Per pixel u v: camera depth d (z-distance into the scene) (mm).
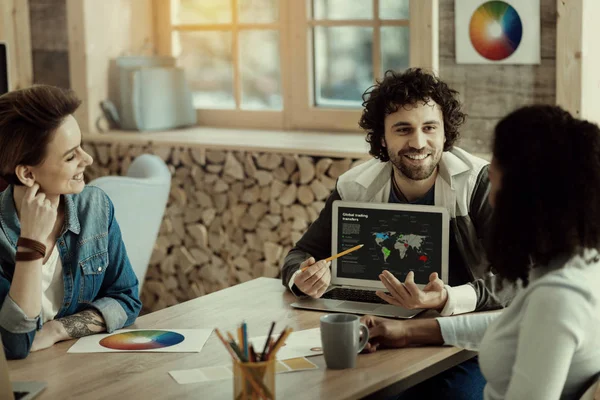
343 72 3955
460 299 1990
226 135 4004
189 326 1981
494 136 1530
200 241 3902
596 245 1457
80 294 2014
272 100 4195
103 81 4172
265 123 4195
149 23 4387
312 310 2086
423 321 1851
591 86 2967
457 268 2232
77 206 2031
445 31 3125
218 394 1555
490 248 1535
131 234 3010
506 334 1534
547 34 2947
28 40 4219
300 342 1838
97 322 1945
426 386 2029
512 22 2986
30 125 1821
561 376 1415
